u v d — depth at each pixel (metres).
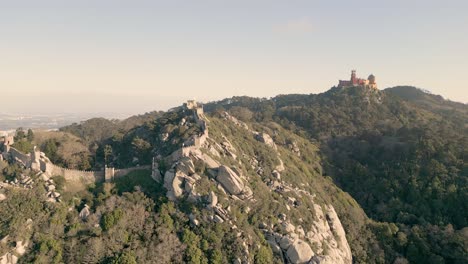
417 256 123.69
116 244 92.75
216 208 101.31
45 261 86.94
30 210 95.75
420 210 144.75
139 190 107.62
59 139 150.62
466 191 144.50
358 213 140.50
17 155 110.31
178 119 145.12
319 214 123.06
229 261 94.50
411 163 166.00
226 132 145.75
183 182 107.12
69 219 97.62
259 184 118.94
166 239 95.12
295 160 162.50
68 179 111.62
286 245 101.81
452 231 128.75
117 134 149.62
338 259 110.44
